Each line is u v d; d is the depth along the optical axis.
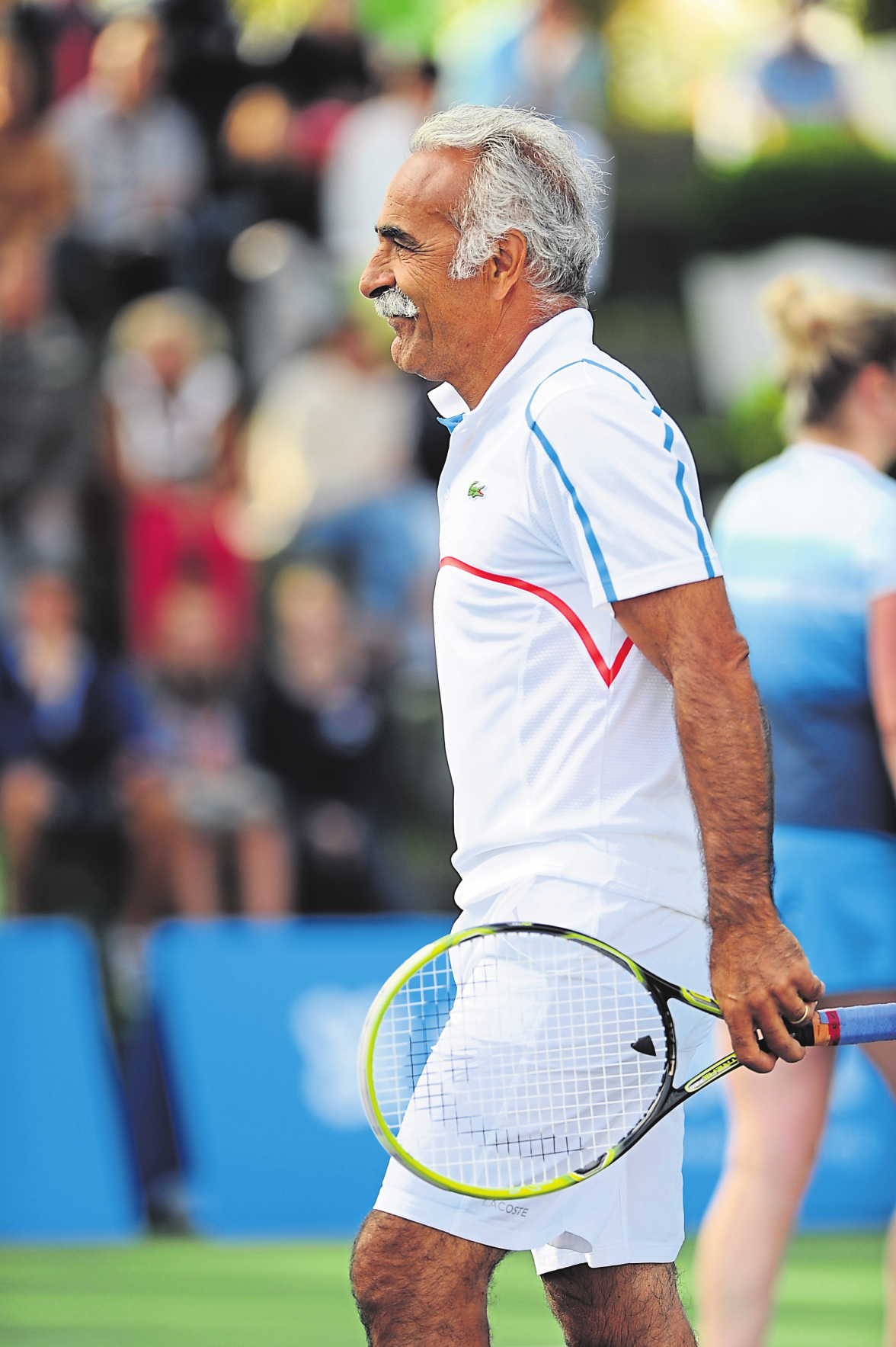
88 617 30.67
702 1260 12.20
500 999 8.46
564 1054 8.44
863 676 12.48
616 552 8.09
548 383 8.53
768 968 7.89
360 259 35.44
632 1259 8.79
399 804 29.73
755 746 7.96
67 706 26.89
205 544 30.89
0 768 26.69
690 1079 9.08
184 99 35.53
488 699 8.61
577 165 9.16
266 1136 22.08
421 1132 8.53
